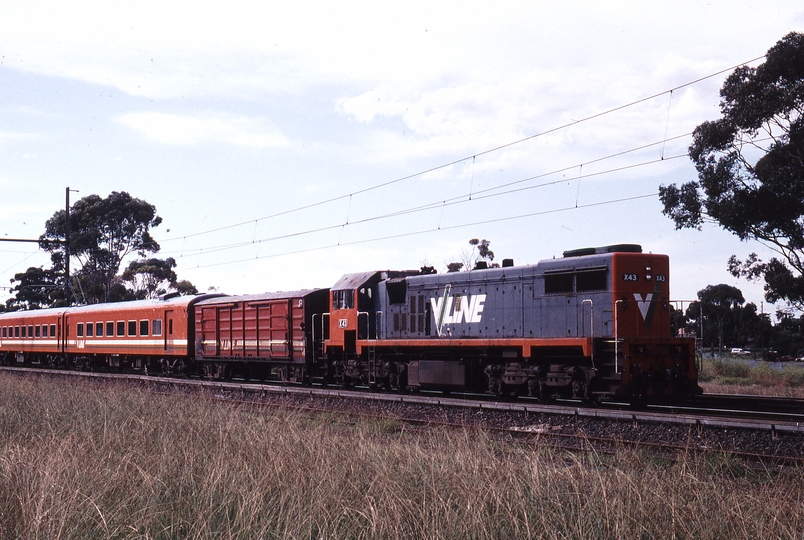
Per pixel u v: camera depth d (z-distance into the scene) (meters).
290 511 7.03
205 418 13.60
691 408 16.19
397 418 15.66
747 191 31.94
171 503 7.72
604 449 11.69
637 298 17.09
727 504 7.27
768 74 30.84
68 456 9.72
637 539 6.60
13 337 45.12
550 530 6.71
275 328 26.45
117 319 34.97
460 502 7.57
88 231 60.56
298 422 13.72
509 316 19.20
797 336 74.62
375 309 23.47
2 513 7.28
